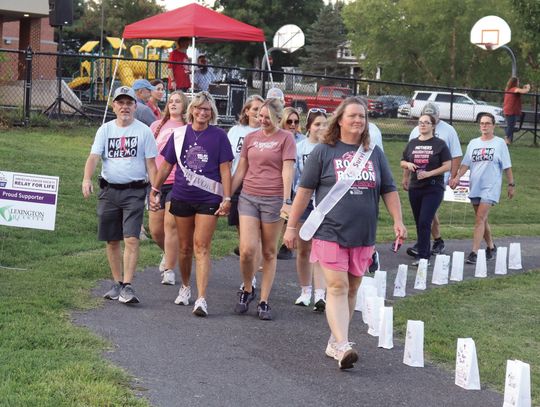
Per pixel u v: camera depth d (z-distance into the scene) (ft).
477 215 45.01
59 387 20.59
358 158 24.52
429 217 42.32
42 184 34.37
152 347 25.50
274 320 30.48
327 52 256.52
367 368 25.34
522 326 32.35
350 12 220.23
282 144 30.27
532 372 26.27
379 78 227.81
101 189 30.94
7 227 41.68
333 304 24.67
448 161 41.98
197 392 21.76
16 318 26.71
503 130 114.83
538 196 74.38
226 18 74.84
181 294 31.60
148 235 43.86
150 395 21.18
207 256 30.12
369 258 25.13
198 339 26.94
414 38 209.97
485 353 27.86
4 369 21.67
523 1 104.01
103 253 39.17
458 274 41.09
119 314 29.17
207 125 29.99
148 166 30.68
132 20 234.79
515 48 189.98
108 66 100.32
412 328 26.03
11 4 92.48
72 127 74.90
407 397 22.82
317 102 93.40
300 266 33.04
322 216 24.52
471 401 22.94
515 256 45.24
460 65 205.98
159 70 85.10
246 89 79.20
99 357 23.71
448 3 203.00
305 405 21.47
